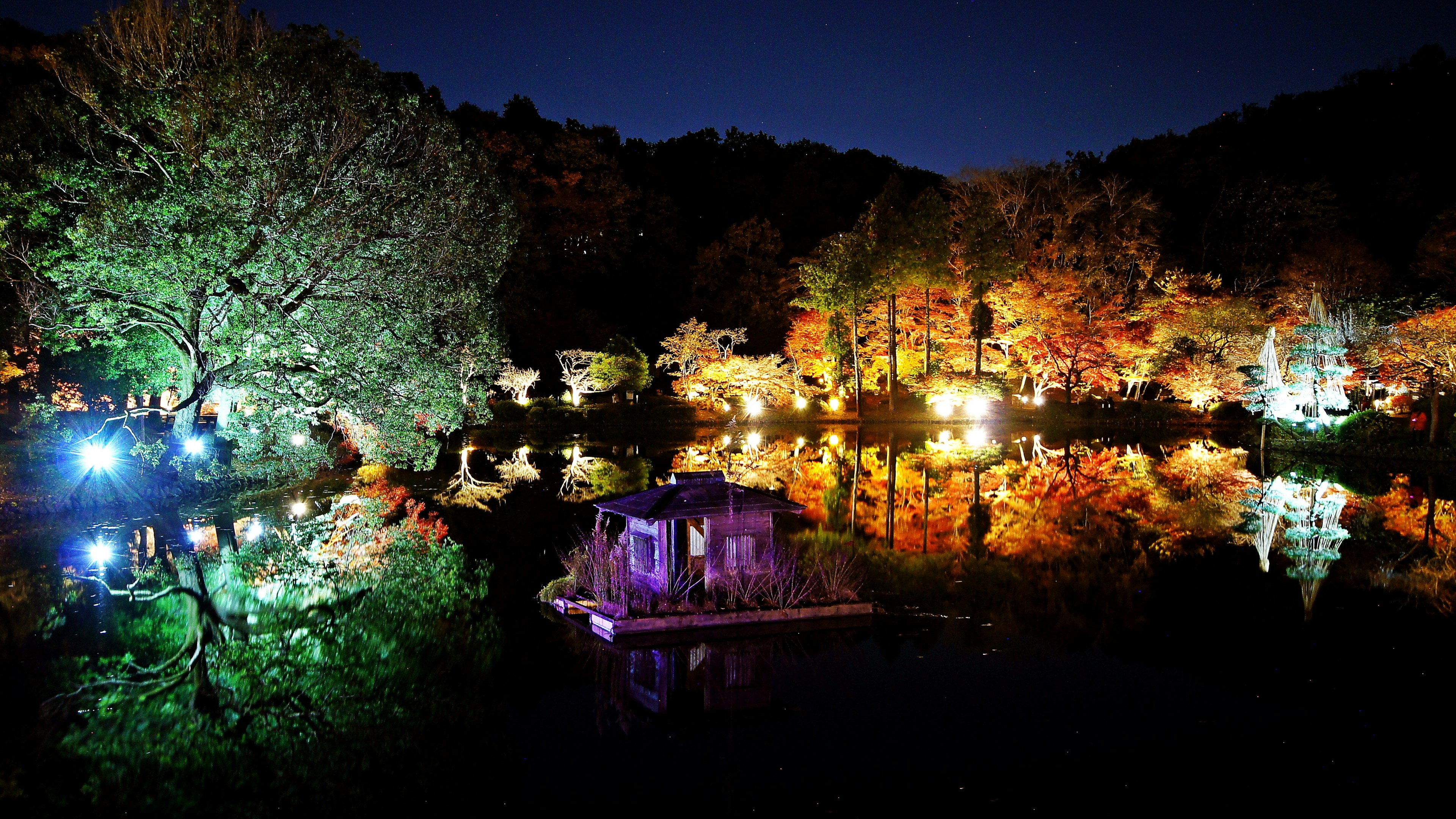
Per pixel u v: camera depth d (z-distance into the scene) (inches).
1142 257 1867.6
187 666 350.3
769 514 425.7
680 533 433.1
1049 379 1824.6
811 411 1758.1
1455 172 2127.2
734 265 2317.9
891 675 341.7
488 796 250.5
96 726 297.0
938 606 432.8
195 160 621.9
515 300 1863.9
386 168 695.1
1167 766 269.4
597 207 2154.3
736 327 2167.8
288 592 454.6
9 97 775.1
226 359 728.3
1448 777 263.0
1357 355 1290.6
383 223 671.1
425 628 395.9
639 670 344.8
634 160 2672.2
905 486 849.5
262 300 656.4
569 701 315.3
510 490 810.8
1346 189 2234.3
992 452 1187.3
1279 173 2246.6
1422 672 348.2
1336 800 250.1
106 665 352.2
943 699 319.0
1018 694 325.1
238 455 777.6
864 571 502.0
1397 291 1672.0
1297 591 464.8
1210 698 322.0
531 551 553.0
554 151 2188.7
